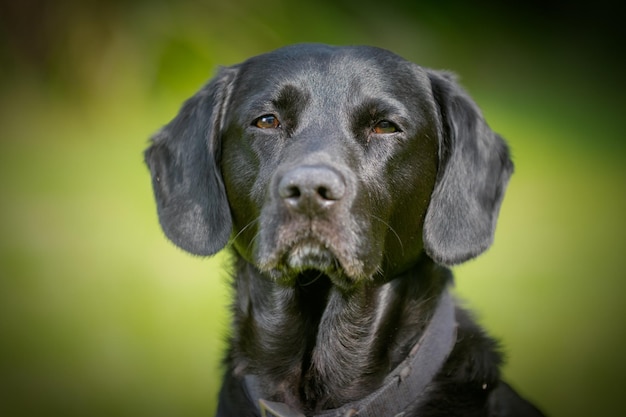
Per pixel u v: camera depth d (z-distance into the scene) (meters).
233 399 6.43
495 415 6.27
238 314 6.54
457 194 6.42
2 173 16.12
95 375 11.38
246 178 6.20
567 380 11.92
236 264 6.59
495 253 14.41
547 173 18.33
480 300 13.05
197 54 18.22
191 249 6.52
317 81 6.17
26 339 11.90
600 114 21.83
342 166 5.75
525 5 24.34
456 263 6.32
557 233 15.36
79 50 18.00
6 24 17.94
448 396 6.12
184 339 11.72
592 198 17.09
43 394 11.19
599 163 18.91
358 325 6.21
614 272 14.03
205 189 6.54
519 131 20.59
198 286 12.65
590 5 24.69
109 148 17.16
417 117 6.26
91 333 12.01
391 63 6.40
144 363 11.53
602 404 11.59
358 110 6.11
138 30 18.14
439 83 6.55
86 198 15.32
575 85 23.22
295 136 6.02
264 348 6.35
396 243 6.19
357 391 6.24
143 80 18.06
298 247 5.68
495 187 6.59
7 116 17.88
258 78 6.36
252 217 6.15
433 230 6.34
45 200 15.30
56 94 18.09
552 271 13.95
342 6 20.27
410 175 6.21
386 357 6.23
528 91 22.80
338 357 6.23
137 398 11.18
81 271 13.27
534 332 12.63
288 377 6.31
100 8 18.05
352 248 5.70
